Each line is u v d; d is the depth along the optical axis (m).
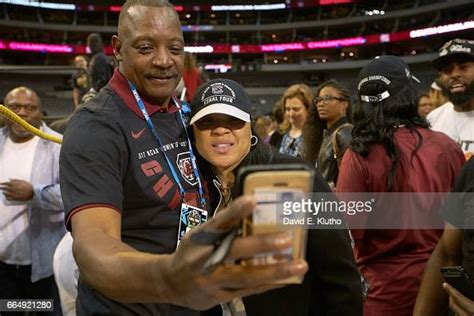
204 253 0.54
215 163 1.35
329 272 1.34
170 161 1.33
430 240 1.76
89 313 1.31
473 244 1.46
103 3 26.48
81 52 29.00
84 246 0.82
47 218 2.64
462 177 1.57
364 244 1.80
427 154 1.73
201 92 1.37
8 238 2.61
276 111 5.41
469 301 1.34
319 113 3.02
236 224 0.54
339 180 1.82
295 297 1.36
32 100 2.62
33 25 28.28
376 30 30.66
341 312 1.33
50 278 2.71
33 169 2.66
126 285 0.66
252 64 32.00
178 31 1.33
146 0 1.32
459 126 2.47
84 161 1.14
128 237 1.28
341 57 32.84
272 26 31.47
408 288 1.73
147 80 1.30
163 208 1.29
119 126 1.24
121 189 1.19
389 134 1.74
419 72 27.16
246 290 0.57
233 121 1.34
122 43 1.33
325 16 32.22
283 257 0.55
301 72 32.38
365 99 1.84
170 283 0.58
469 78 2.29
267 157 1.41
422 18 28.22
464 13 25.12
